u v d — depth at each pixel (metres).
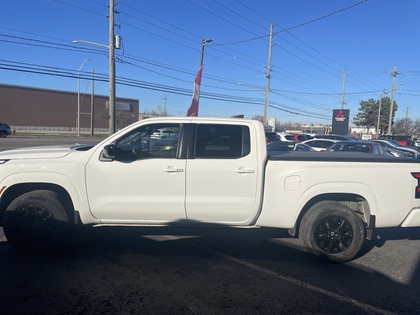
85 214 4.76
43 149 5.11
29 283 4.02
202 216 4.80
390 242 5.86
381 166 4.86
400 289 4.11
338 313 3.53
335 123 42.94
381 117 79.31
